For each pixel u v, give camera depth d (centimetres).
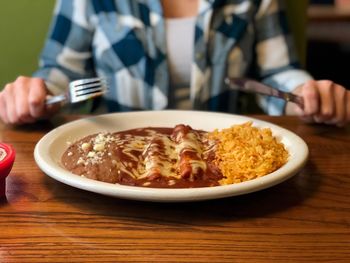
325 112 67
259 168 46
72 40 91
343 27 204
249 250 37
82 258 36
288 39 95
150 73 88
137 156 49
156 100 89
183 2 95
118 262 35
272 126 60
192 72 89
